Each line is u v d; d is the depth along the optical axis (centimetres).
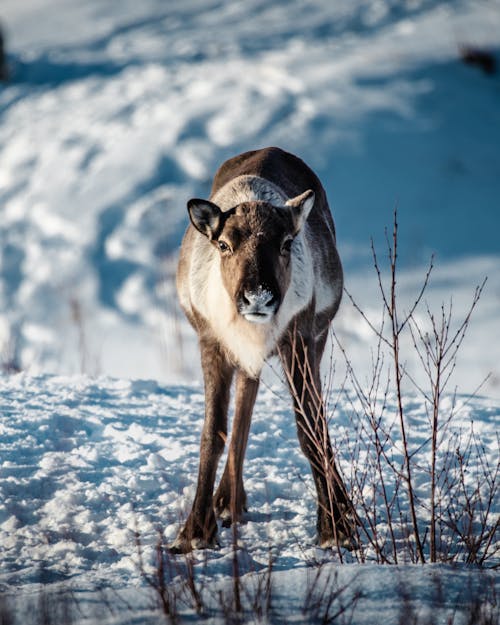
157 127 8231
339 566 1512
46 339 5622
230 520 1923
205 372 1959
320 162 7488
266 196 2084
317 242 2230
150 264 6425
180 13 12525
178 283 2214
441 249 6494
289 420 2586
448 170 7556
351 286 5969
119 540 1753
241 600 1377
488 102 8744
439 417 2645
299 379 1939
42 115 9162
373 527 1767
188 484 2038
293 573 1491
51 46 11731
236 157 2452
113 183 7456
